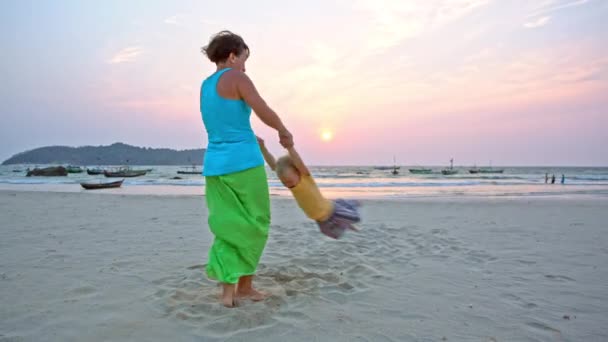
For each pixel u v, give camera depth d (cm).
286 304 278
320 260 412
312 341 221
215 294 297
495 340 228
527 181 4278
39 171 5956
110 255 428
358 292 311
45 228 607
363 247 484
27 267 370
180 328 235
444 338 230
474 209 1021
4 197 1268
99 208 935
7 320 244
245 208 266
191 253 443
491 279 354
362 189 2608
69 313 256
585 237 572
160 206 1013
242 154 260
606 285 338
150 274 353
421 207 1070
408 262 415
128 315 254
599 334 238
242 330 232
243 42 278
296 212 911
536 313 272
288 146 265
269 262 406
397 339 227
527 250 479
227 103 257
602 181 4462
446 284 338
